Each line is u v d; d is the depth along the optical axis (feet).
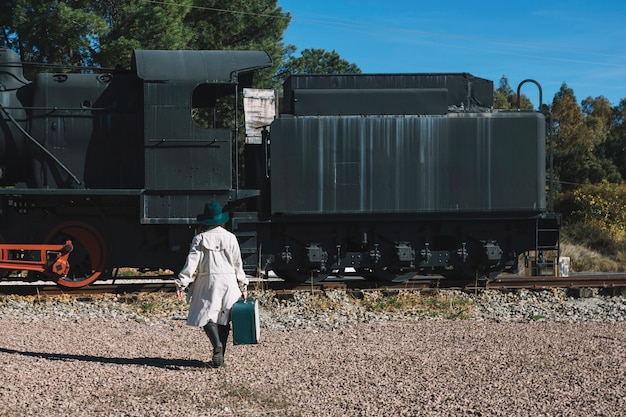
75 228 35.35
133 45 69.26
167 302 32.86
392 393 16.79
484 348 22.22
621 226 85.56
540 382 17.72
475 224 36.94
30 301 33.06
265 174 35.94
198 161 34.42
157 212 34.22
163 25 71.05
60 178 35.22
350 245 37.93
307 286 36.40
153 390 16.99
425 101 36.11
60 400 16.03
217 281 19.38
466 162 35.63
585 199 91.30
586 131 201.87
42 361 19.81
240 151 75.66
